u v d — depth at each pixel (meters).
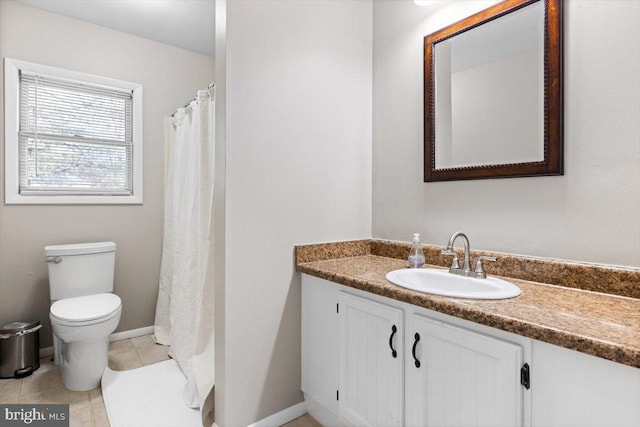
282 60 1.74
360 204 2.07
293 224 1.80
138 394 1.98
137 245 2.88
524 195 1.44
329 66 1.92
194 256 2.20
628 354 0.76
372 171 2.12
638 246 1.16
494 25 1.52
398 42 1.95
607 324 0.92
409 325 1.29
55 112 2.56
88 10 2.47
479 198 1.60
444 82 1.71
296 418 1.82
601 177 1.24
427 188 1.82
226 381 1.60
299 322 1.85
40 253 2.48
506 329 0.98
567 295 1.21
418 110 1.85
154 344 2.70
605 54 1.22
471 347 1.09
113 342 2.74
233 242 1.61
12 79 2.36
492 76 1.53
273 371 1.75
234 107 1.59
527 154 1.42
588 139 1.26
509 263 1.47
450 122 1.69
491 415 1.04
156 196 2.95
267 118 1.70
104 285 2.51
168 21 2.62
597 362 0.84
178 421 1.75
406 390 1.31
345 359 1.57
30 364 2.26
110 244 2.55
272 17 1.71
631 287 1.15
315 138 1.87
